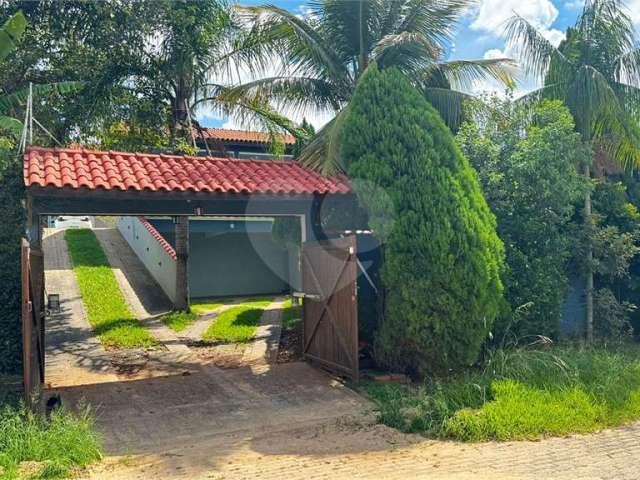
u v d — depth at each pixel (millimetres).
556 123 9969
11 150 9148
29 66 13961
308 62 12078
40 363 8602
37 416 6469
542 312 9750
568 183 9875
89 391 8555
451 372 8375
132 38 14141
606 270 11000
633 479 4875
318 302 9930
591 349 9742
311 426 6812
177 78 14758
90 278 18344
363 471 5117
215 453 5805
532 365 8125
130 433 6668
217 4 14406
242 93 12578
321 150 10633
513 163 9859
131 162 9695
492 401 7039
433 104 11586
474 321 8234
